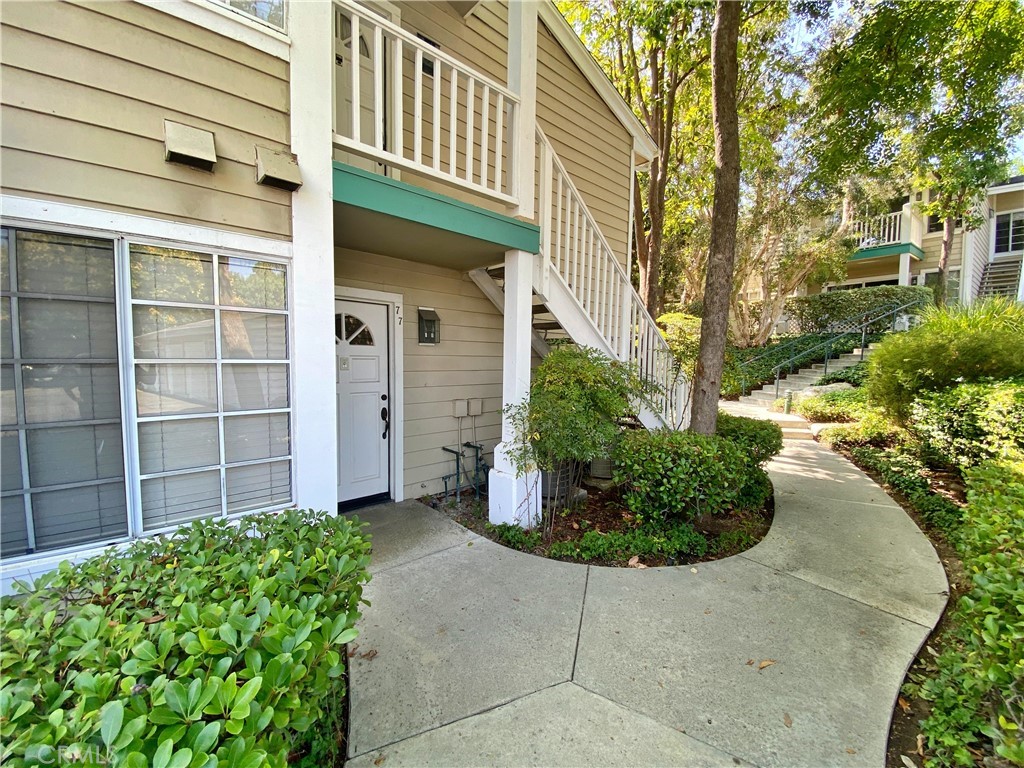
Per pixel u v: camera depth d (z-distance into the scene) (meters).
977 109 5.07
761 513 4.21
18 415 1.88
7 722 0.86
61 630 1.17
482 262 4.34
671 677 2.02
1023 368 4.54
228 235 2.31
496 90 3.47
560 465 4.06
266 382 2.52
